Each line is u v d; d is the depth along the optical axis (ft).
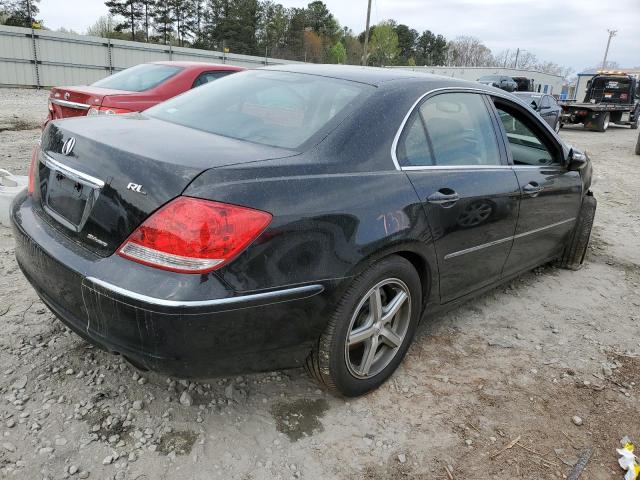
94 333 6.70
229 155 6.97
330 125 8.02
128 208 6.36
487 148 10.59
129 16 217.36
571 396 9.36
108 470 6.82
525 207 11.21
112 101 20.45
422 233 8.41
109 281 6.31
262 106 8.87
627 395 9.53
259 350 6.88
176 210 6.10
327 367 7.81
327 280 7.09
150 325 6.13
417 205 8.32
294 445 7.59
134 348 6.38
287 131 8.10
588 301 13.50
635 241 19.04
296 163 7.19
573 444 8.17
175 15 224.12
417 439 7.96
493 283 11.44
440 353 10.35
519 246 11.64
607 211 23.62
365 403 8.64
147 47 87.71
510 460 7.73
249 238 6.31
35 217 7.90
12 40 74.23
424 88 9.41
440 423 8.35
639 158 44.32
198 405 8.14
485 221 9.96
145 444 7.29
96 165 6.82
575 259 15.39
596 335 11.70
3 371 8.46
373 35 256.73
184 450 7.26
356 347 8.45
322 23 285.02
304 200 6.86
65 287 6.89
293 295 6.78
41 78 77.97
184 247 6.05
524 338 11.27
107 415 7.73
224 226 6.15
